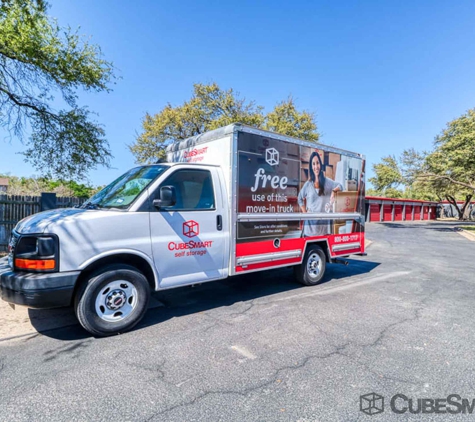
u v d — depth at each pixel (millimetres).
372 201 35281
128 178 4391
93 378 2803
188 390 2643
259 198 5000
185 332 3844
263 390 2654
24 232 3414
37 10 7184
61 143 9578
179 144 5715
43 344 3480
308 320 4305
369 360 3203
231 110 21641
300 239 5730
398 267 8578
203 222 4355
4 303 4754
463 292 5969
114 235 3627
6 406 2396
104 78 9320
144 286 3896
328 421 2285
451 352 3408
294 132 22641
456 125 23781
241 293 5625
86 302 3508
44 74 8555
